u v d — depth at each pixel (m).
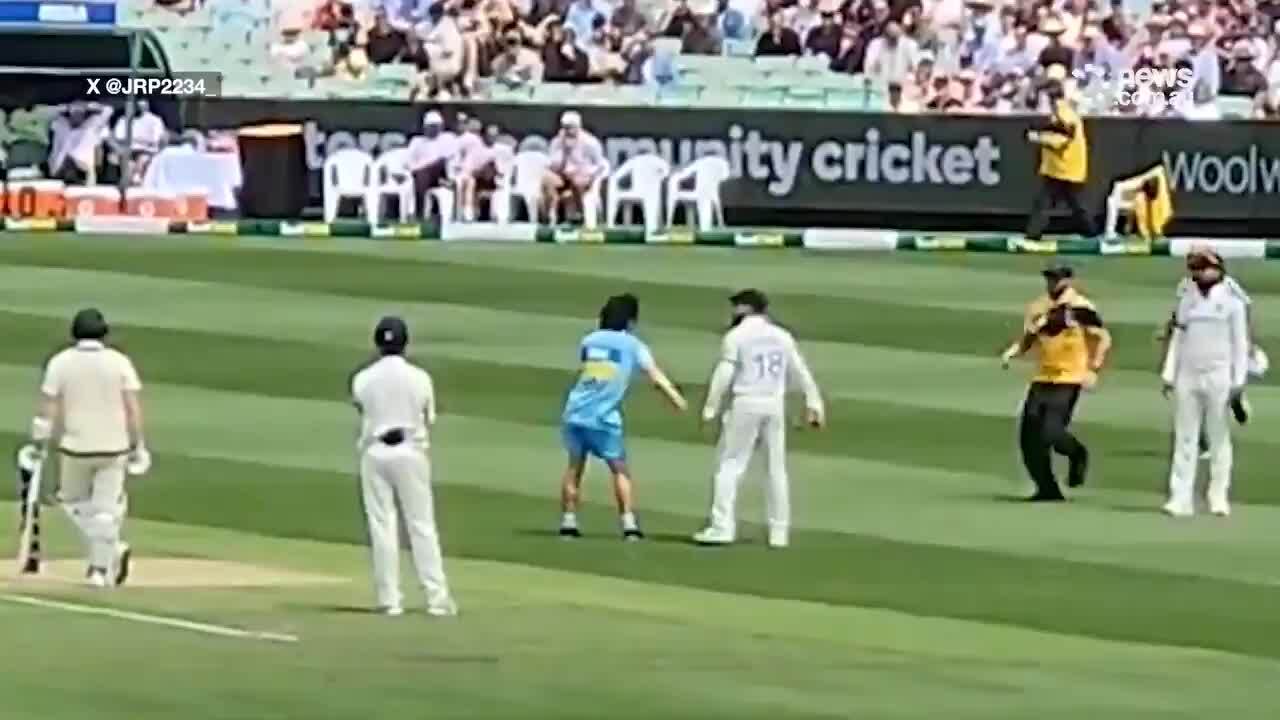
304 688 69.50
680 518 105.31
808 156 190.38
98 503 87.88
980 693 71.88
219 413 127.00
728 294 163.00
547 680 71.56
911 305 161.38
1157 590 91.69
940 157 190.25
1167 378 108.06
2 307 153.00
